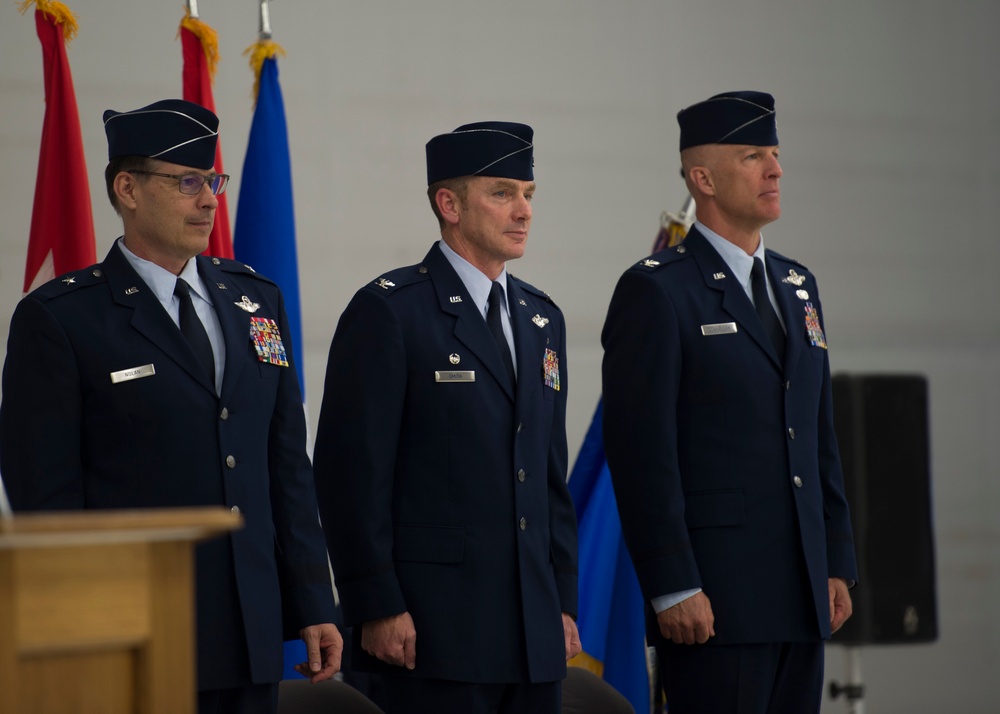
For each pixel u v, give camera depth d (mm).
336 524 6918
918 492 11789
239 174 13812
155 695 3840
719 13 15977
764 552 7391
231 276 6918
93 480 6184
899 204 16656
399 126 14609
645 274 7656
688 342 7551
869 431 11750
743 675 7281
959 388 16734
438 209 7496
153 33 13555
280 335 6891
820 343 7973
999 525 16734
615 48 15508
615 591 10172
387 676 6906
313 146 14242
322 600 6629
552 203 15133
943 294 16750
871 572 11609
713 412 7500
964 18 17094
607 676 10070
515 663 6859
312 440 13891
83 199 8867
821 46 16438
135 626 3836
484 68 14984
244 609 6234
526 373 7230
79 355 6215
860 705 11672
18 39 12969
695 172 7988
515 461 7047
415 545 6891
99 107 13281
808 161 16297
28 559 3678
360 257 14359
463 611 6816
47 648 3695
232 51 13867
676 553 7223
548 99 15211
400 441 7062
